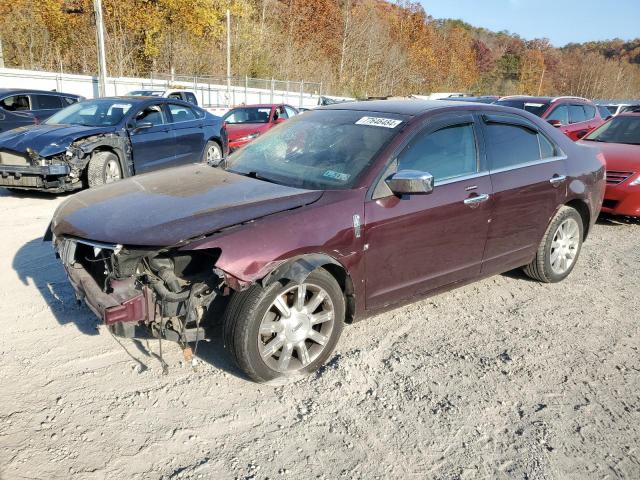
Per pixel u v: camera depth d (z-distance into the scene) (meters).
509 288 4.94
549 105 11.70
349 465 2.61
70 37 37.34
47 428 2.77
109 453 2.61
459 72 78.75
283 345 3.19
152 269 3.03
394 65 61.84
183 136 9.71
